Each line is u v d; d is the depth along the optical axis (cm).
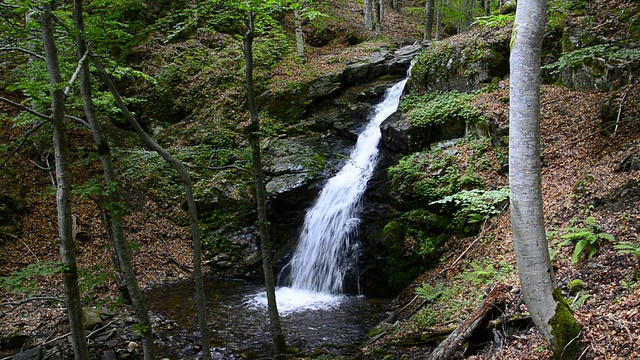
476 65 1381
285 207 1375
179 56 1875
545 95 1199
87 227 1285
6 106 1420
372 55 1959
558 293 454
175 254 1347
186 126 1728
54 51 511
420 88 1515
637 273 564
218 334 887
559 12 1255
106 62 653
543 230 445
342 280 1140
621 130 955
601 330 458
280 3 684
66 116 548
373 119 1588
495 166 1075
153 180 1484
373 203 1188
